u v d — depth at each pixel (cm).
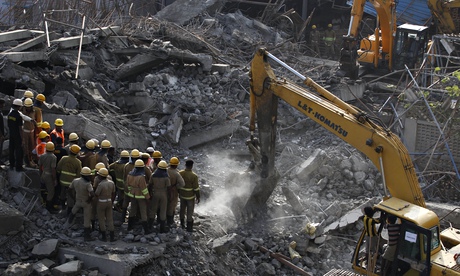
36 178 1383
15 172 1368
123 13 2909
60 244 1217
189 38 2500
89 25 2394
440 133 1827
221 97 2122
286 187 1598
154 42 2164
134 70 2092
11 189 1354
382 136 1273
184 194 1362
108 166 1358
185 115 1945
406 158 1255
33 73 1809
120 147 1738
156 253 1231
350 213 1583
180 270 1248
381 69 2738
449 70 2534
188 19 2922
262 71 1438
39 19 2492
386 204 1166
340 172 1750
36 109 1413
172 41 2470
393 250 1133
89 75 1997
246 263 1391
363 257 1198
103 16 2697
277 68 2633
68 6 2536
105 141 1370
